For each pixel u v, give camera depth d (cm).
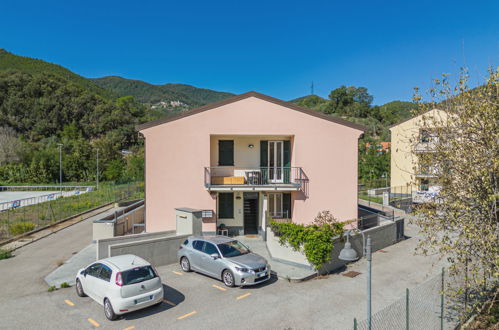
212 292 1110
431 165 816
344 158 1797
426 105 865
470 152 734
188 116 1752
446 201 777
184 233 1555
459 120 798
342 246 1409
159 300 948
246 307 999
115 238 1418
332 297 1077
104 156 6869
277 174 1894
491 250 700
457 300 1002
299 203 1784
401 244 1809
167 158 1747
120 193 3838
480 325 870
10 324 895
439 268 1384
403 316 918
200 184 1756
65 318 926
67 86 10625
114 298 888
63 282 1193
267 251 1571
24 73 10750
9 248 1758
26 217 2595
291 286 1170
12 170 5866
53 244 1850
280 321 915
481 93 766
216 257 1197
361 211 2250
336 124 1792
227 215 1897
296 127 1778
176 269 1343
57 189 5250
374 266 1415
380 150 5962
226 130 1756
